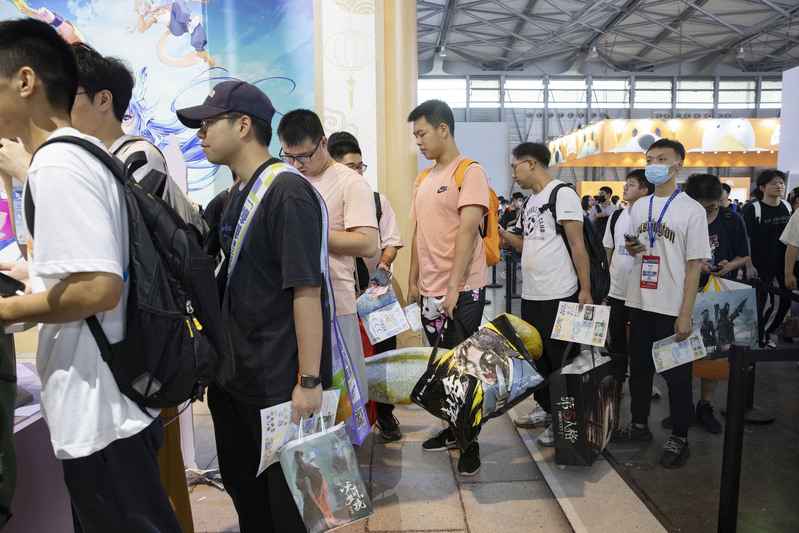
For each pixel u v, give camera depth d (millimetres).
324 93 3592
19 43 1067
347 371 1595
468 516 2102
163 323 1121
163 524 1214
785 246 4414
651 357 2555
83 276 988
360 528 2023
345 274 2109
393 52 3557
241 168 1465
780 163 6285
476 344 2234
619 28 17469
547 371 2699
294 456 1362
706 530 1957
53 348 1076
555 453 2328
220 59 3564
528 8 15789
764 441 2609
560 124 21688
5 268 1381
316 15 3531
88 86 1401
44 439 1429
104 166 1089
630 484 2277
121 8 3523
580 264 2496
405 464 2559
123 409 1123
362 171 2760
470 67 21562
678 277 2365
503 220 9578
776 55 20312
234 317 1439
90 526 1136
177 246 1166
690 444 2594
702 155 14828
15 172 1188
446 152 2467
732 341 2430
